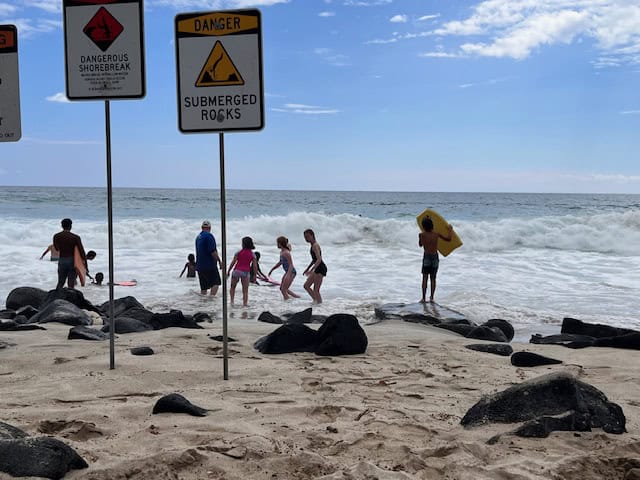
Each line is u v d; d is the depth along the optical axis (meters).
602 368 5.88
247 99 4.98
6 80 5.17
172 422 3.79
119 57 5.17
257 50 4.95
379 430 3.71
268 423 3.82
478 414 3.88
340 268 17.55
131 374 5.16
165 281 15.63
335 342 6.42
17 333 7.75
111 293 5.39
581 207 51.72
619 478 2.94
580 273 16.44
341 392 4.75
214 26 4.99
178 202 52.47
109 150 5.32
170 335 7.47
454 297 13.00
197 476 2.91
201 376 5.18
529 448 3.33
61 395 4.49
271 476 2.93
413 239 23.47
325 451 3.30
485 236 22.30
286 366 5.73
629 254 20.30
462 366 5.88
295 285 15.08
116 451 3.25
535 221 24.41
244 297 12.63
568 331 8.55
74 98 5.24
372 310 11.79
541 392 3.87
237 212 44.28
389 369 5.70
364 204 54.41
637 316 11.02
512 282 15.02
